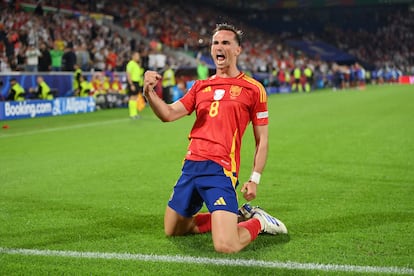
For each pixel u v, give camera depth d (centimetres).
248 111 538
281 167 998
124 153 1187
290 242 545
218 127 532
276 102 3094
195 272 459
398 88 4869
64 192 802
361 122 1805
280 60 5703
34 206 715
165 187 837
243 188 527
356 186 833
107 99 2705
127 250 523
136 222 633
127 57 3506
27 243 549
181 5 5831
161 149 1246
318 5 6844
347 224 617
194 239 559
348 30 7094
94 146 1303
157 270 465
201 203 554
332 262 482
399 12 7075
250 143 1355
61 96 2514
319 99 3316
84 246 538
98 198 762
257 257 496
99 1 4362
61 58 2845
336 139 1384
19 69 2573
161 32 4684
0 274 459
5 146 1312
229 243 498
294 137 1437
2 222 633
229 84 541
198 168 526
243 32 553
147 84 522
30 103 2167
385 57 6938
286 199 752
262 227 548
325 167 995
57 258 500
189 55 4506
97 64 3091
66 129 1697
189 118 2120
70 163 1059
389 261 485
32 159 1111
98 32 3612
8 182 877
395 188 817
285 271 459
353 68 5416
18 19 3025
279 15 7094
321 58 6562
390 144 1280
